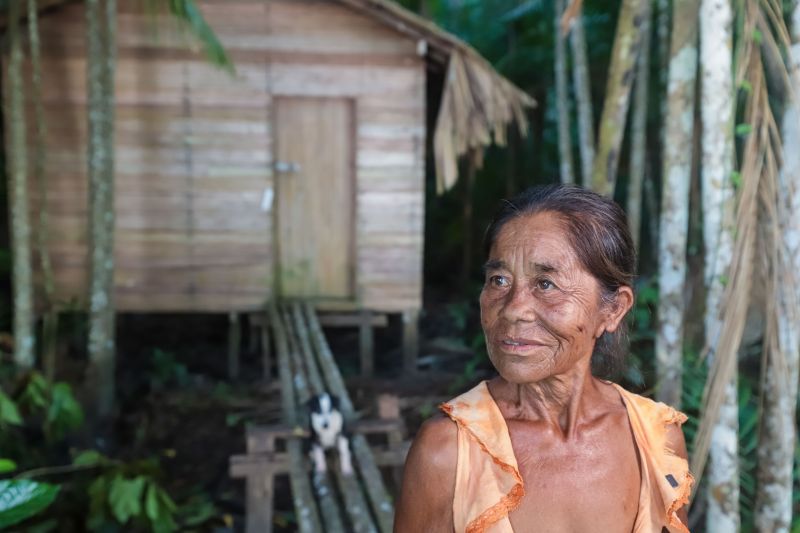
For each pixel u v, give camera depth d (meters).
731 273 2.13
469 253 9.85
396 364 7.83
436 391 6.83
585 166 5.81
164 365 7.02
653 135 7.43
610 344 1.35
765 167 2.14
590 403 1.23
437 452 1.14
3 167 8.16
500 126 6.43
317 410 3.93
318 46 6.97
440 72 7.41
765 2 2.13
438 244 11.02
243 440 5.83
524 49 9.78
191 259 7.16
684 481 1.23
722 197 2.36
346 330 8.91
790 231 2.15
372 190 7.25
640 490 1.23
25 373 4.64
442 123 6.35
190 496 4.96
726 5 2.28
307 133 7.26
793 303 2.18
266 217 7.18
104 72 5.47
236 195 7.12
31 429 5.43
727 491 2.37
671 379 2.97
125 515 3.67
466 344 8.19
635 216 5.60
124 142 6.95
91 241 5.59
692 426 3.57
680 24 2.68
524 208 1.16
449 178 6.41
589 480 1.18
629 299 1.21
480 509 1.10
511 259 1.14
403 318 7.48
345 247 7.48
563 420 1.20
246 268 7.22
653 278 5.70
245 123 7.02
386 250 7.35
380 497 3.63
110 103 5.55
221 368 7.57
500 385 1.25
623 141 7.56
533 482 1.17
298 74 7.00
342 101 7.22
